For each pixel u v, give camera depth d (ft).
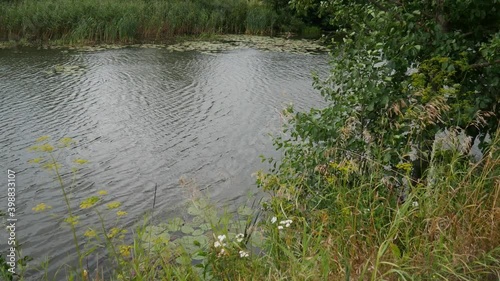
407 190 14.11
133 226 21.25
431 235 11.29
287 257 12.01
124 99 41.01
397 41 16.08
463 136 15.15
